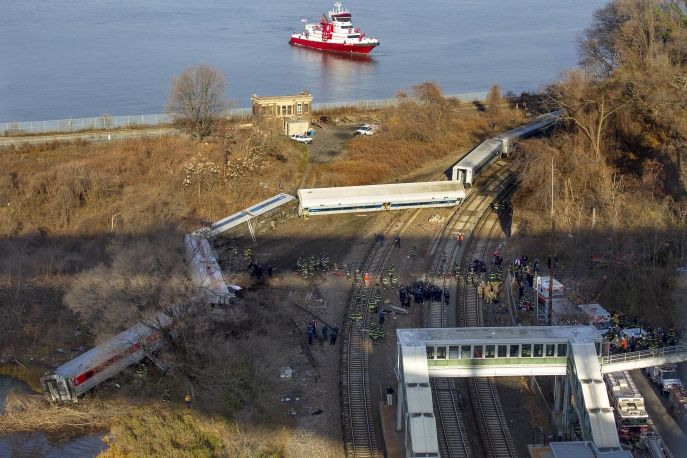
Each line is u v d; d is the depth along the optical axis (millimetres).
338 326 149250
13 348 146000
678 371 125438
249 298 158000
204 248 170750
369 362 137000
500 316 150375
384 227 197375
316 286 166000
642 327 138750
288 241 189500
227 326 144625
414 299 157500
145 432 118812
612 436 105000
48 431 123438
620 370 118250
